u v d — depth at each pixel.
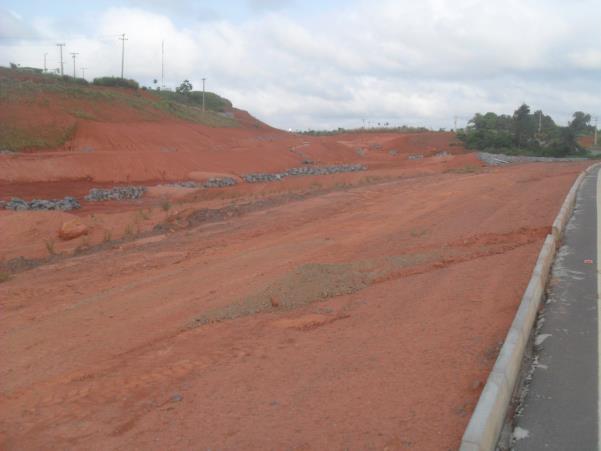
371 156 75.25
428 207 21.98
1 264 15.79
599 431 5.13
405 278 10.69
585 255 12.06
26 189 32.41
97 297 11.12
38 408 6.40
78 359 7.83
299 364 6.91
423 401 5.58
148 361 7.50
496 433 4.98
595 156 81.56
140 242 17.84
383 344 7.28
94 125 49.72
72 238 19.20
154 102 69.31
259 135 76.06
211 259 14.20
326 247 14.59
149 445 5.34
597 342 7.24
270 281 11.19
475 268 10.80
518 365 6.36
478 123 98.31
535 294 8.31
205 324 8.91
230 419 5.66
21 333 9.16
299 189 33.75
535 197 22.95
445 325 7.73
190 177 41.66
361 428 5.20
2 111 46.22
